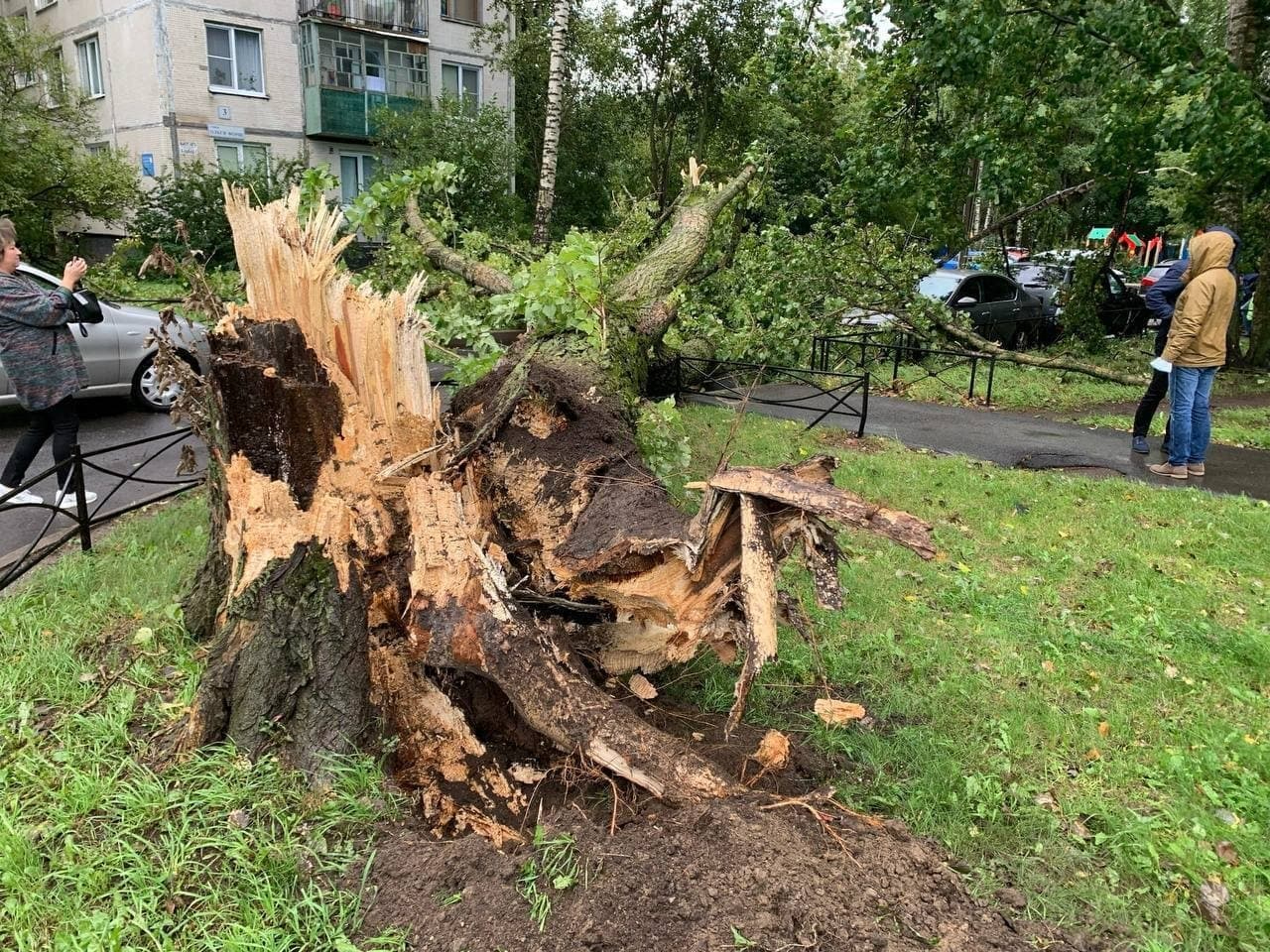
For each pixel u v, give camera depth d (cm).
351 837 242
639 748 261
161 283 891
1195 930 230
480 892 218
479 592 271
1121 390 1077
